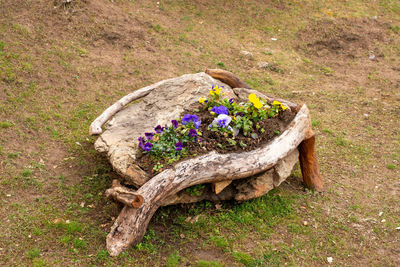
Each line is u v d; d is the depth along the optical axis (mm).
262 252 3830
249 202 4508
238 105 4633
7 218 3922
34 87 6461
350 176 5367
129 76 7488
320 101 7582
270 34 10086
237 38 9672
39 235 3762
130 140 4523
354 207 4656
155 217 4160
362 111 7328
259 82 8031
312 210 4551
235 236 4016
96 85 7035
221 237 3965
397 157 5887
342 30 10523
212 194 4328
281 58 9164
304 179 4984
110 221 4074
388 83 8500
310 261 3791
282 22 10570
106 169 4934
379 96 7926
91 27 8367
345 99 7734
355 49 9992
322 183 4992
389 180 5312
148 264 3578
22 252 3557
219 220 4211
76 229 3869
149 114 5031
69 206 4234
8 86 6281
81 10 8594
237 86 5867
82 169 4926
